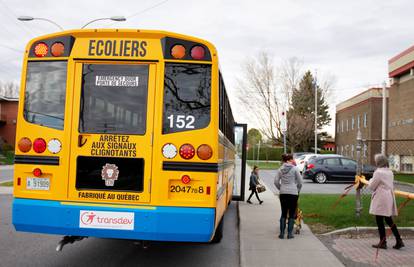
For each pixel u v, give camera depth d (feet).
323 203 42.57
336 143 190.70
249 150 223.71
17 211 17.74
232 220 38.06
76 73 18.11
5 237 28.17
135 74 18.01
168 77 17.89
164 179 17.40
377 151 138.72
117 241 27.63
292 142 180.75
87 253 24.34
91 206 17.38
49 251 24.56
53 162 17.80
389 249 25.05
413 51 100.12
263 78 174.50
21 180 17.98
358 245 26.21
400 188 61.36
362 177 32.91
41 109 18.16
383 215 24.48
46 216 17.52
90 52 18.12
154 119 17.69
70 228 17.37
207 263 22.94
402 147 106.11
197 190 17.35
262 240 27.68
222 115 21.34
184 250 25.79
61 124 17.94
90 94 18.03
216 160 17.58
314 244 26.43
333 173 79.30
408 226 29.99
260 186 47.14
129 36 18.11
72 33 18.20
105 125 17.85
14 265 21.52
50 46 18.35
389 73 113.60
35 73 18.38
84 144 17.79
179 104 17.78
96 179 17.65
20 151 18.08
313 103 182.60
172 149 17.51
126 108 17.89
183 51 17.98
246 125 44.45
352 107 162.91
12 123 164.45
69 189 17.66
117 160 17.65
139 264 22.33
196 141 17.56
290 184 28.17
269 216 38.09
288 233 28.14
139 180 17.51
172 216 17.10
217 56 18.07
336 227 31.09
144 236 17.17
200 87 17.88
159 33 17.93
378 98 140.77
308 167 80.74
